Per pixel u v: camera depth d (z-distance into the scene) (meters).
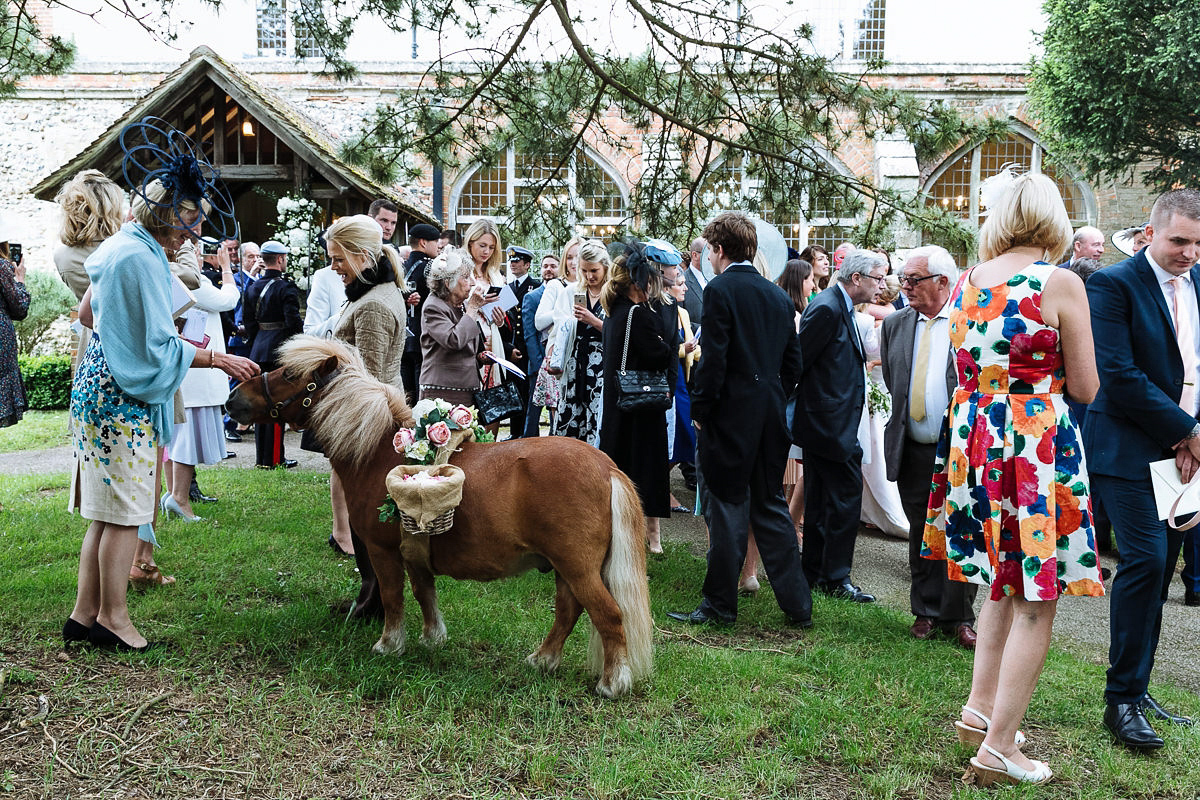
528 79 6.23
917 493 4.70
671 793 2.93
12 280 6.16
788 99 6.09
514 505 3.53
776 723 3.45
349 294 4.59
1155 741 3.38
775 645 4.44
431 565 3.70
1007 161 18.16
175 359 3.73
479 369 5.95
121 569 3.79
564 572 3.57
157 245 3.77
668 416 7.00
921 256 4.65
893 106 6.13
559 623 3.89
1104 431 3.68
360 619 4.28
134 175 13.81
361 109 18.23
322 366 3.88
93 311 3.81
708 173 6.66
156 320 3.67
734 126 6.49
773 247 6.57
